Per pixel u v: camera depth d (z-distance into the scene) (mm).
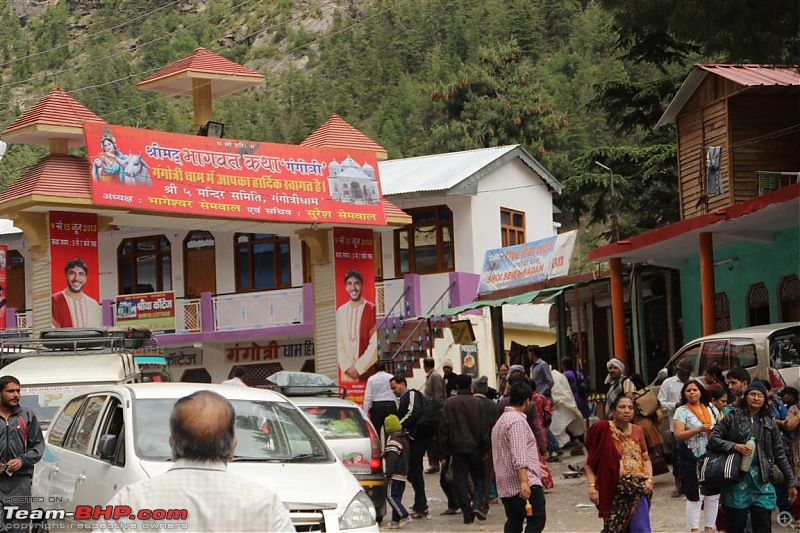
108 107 112500
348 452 14008
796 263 19734
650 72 84375
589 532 13305
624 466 9797
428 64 115062
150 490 4684
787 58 16469
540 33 110875
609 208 37438
